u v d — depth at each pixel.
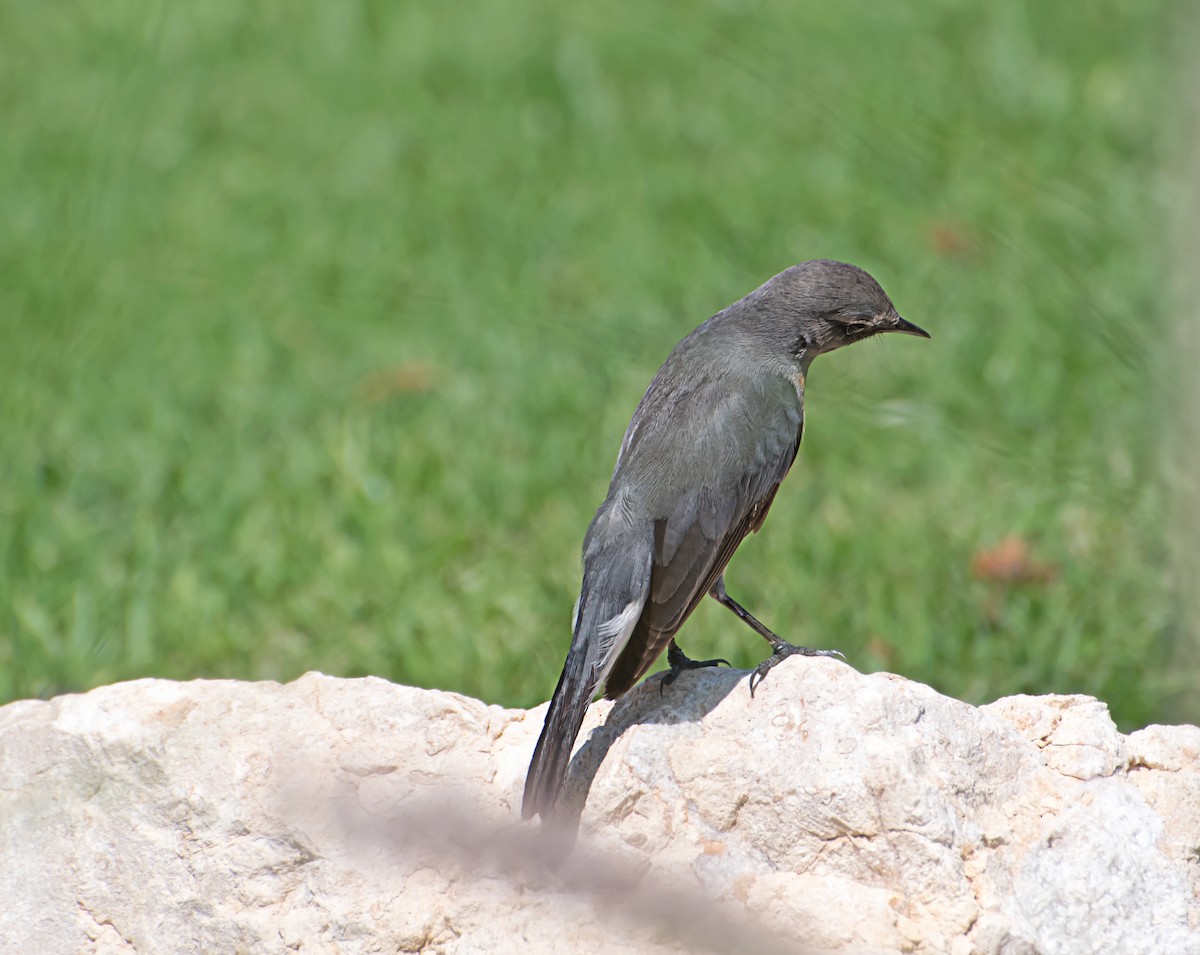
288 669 11.54
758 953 7.09
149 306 16.86
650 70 21.45
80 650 11.76
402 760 7.72
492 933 7.31
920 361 15.15
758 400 8.46
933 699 7.46
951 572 12.22
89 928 7.70
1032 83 20.48
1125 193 17.67
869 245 17.31
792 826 7.29
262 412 15.02
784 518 13.06
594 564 7.88
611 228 17.98
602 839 7.45
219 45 22.81
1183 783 7.53
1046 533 12.54
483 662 11.41
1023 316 15.73
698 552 7.96
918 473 13.58
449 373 15.50
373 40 22.83
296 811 7.59
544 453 13.96
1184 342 14.33
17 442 14.62
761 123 19.97
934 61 21.09
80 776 7.80
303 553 12.84
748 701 7.61
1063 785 7.45
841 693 7.49
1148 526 12.38
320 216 18.58
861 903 7.05
